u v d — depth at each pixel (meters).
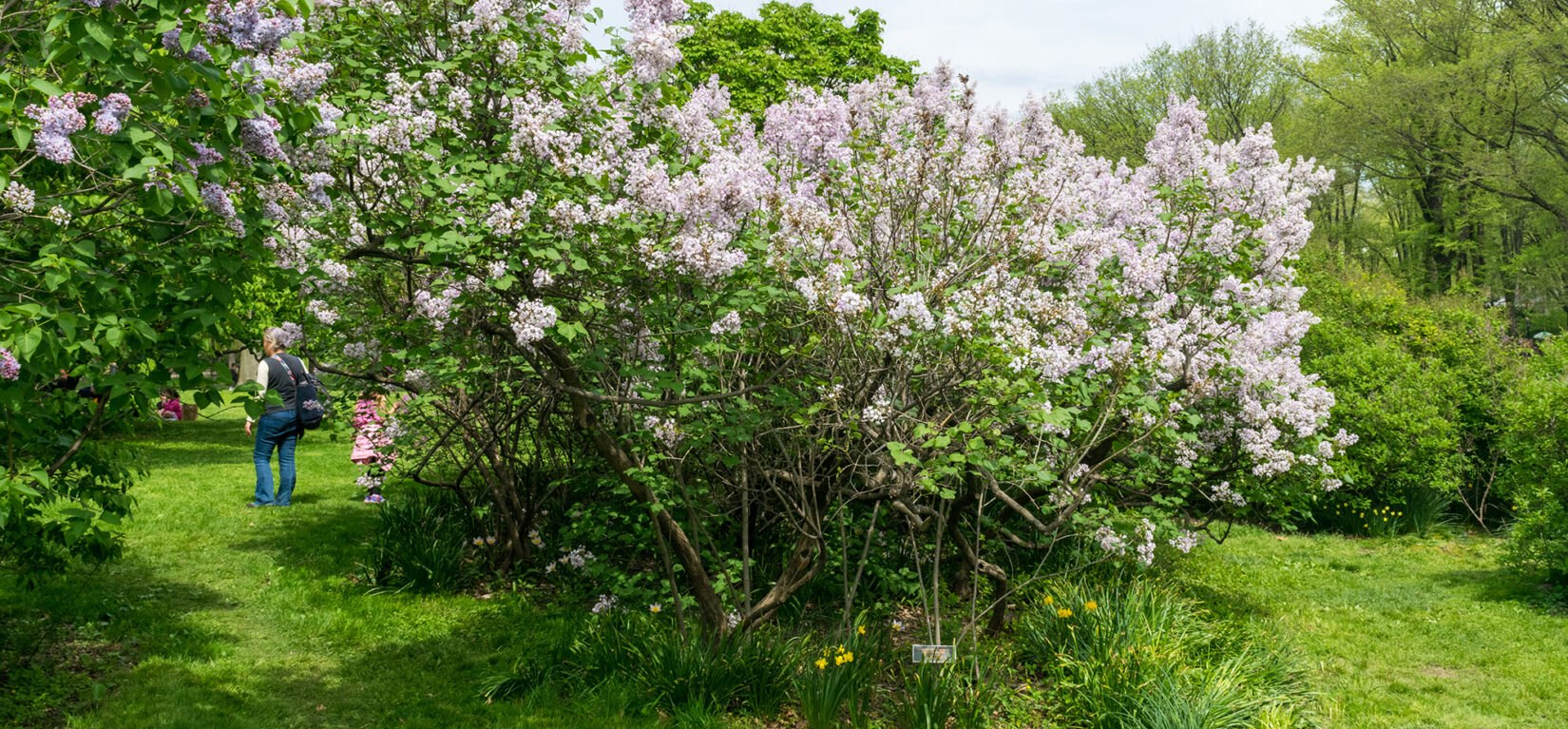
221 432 14.83
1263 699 5.21
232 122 3.48
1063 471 5.57
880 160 5.71
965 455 4.67
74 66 3.34
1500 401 10.74
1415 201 29.55
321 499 9.96
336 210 4.34
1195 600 6.87
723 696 5.19
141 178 3.31
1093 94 33.69
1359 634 6.90
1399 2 25.39
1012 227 5.50
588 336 4.95
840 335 4.88
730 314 4.45
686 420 5.53
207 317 3.67
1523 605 7.55
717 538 7.11
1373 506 10.59
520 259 4.34
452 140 4.51
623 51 4.87
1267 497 7.09
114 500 5.17
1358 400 10.48
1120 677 5.19
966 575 7.23
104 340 3.55
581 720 5.03
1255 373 6.43
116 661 5.58
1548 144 24.11
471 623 6.52
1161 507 7.39
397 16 4.89
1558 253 26.06
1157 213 7.11
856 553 7.02
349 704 5.25
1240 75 30.48
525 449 7.78
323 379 7.29
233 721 4.94
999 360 4.61
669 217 4.54
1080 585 6.43
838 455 5.66
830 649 5.39
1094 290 5.98
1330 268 14.34
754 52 22.34
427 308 4.42
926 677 5.06
